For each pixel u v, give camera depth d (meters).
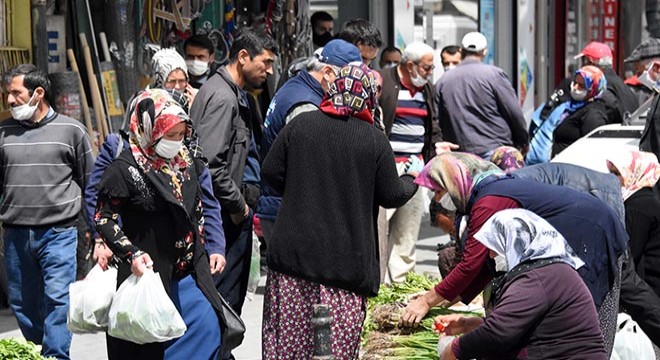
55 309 13.25
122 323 10.24
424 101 17.53
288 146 11.13
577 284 9.13
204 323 10.70
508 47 31.61
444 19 29.11
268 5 21.75
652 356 11.30
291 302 11.14
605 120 19.48
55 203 13.25
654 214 12.05
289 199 11.12
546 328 9.06
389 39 26.48
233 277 13.15
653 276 12.14
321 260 10.96
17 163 13.23
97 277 10.59
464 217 10.66
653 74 17.20
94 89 17.97
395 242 17.56
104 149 12.15
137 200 10.41
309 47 22.97
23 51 17.12
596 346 9.12
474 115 19.03
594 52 21.23
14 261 13.49
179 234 10.52
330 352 10.34
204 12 20.70
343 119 11.09
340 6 26.34
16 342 11.92
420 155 17.56
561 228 10.23
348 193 10.99
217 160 12.74
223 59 20.88
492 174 10.48
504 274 9.33
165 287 10.49
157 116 10.24
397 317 12.64
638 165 12.16
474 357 9.23
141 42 18.95
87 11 18.39
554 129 19.80
